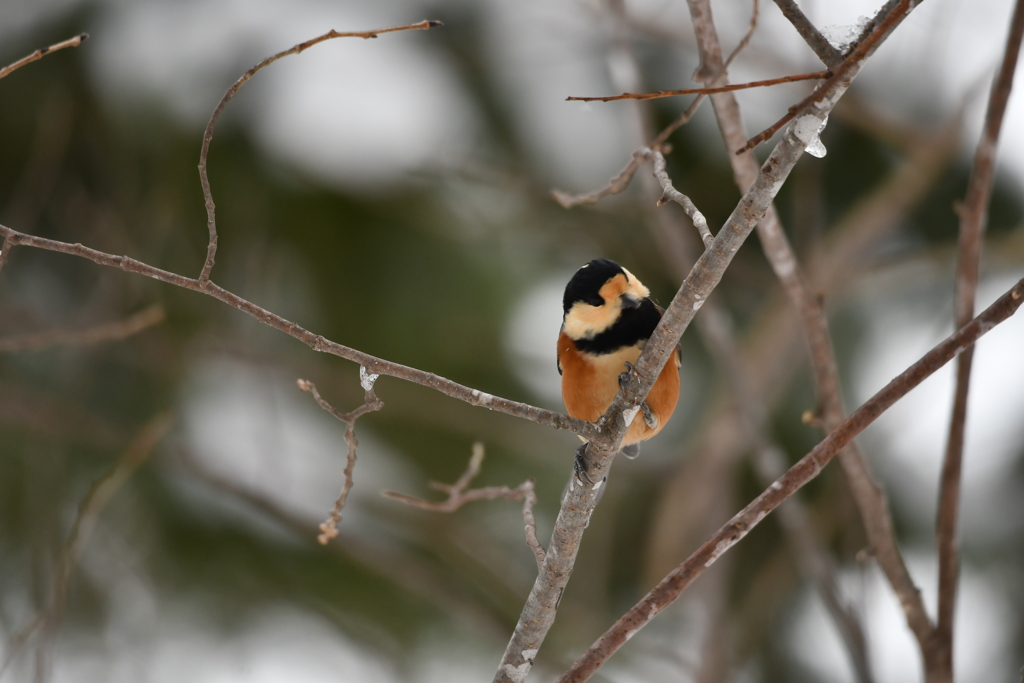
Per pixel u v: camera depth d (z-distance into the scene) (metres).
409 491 13.04
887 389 4.00
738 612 12.50
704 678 9.95
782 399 12.98
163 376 12.46
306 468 13.01
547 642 12.75
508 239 12.95
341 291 12.02
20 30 11.18
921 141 11.31
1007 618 12.48
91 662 11.63
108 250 11.59
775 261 5.66
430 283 12.16
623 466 13.20
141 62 11.25
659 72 12.38
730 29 11.37
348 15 12.34
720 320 8.83
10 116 11.10
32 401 11.72
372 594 12.75
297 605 12.55
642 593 11.31
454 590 12.32
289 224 11.70
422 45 12.57
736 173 5.74
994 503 12.67
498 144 12.70
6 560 11.40
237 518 12.48
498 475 13.15
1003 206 12.74
